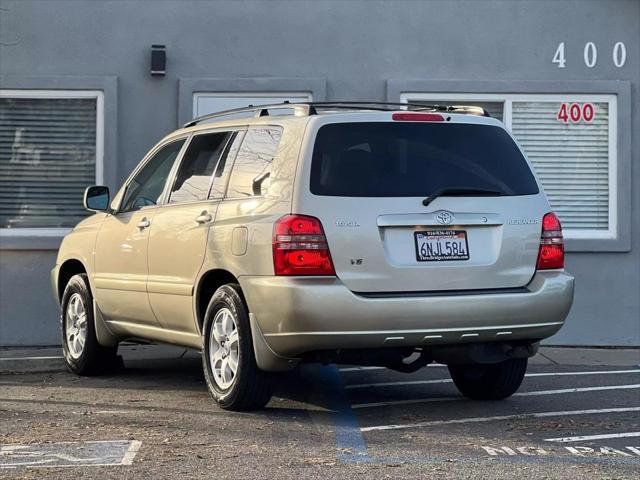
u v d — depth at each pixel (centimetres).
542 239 973
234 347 970
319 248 894
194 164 1080
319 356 923
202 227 1004
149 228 1096
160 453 827
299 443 864
